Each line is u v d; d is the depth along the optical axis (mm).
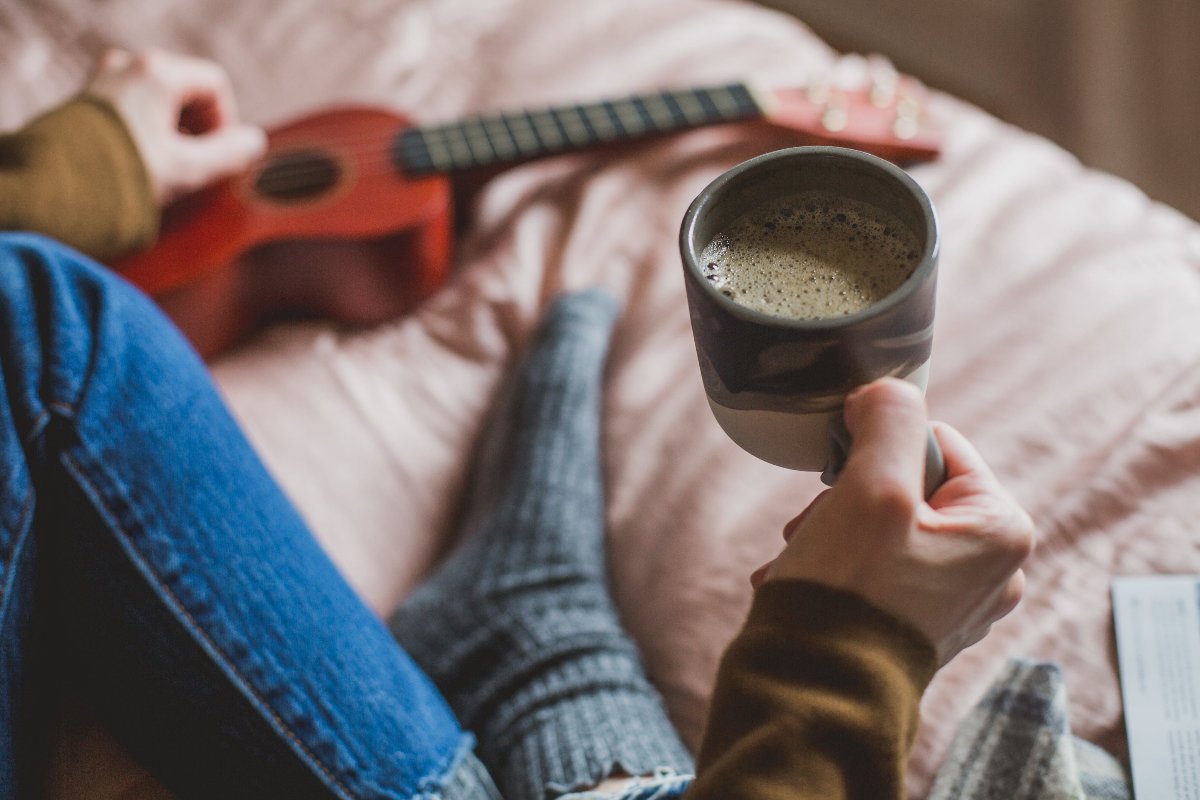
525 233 1148
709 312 405
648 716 779
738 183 440
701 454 943
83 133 971
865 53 1940
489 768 800
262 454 993
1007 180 1085
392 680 683
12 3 1225
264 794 646
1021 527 454
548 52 1261
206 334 1082
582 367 1031
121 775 640
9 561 571
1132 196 1067
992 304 980
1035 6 1770
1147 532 819
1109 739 743
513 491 956
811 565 441
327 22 1270
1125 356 914
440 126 1171
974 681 769
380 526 983
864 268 436
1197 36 1658
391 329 1115
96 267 652
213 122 1110
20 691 600
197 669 620
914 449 427
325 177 1118
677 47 1265
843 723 416
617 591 917
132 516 607
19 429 584
